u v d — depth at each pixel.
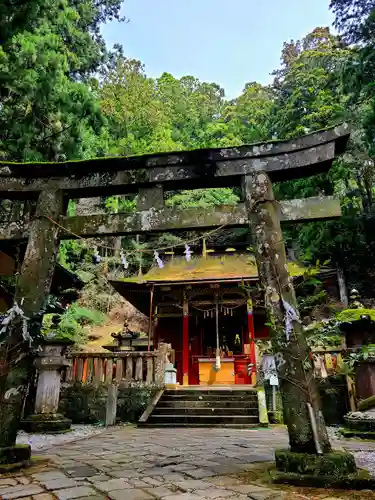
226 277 17.45
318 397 4.45
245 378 16.70
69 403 11.52
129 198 31.34
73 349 21.03
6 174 6.02
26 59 11.70
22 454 4.78
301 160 5.39
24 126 11.71
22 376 4.98
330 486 3.73
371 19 19.88
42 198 5.91
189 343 21.69
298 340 4.62
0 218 11.30
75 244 25.61
